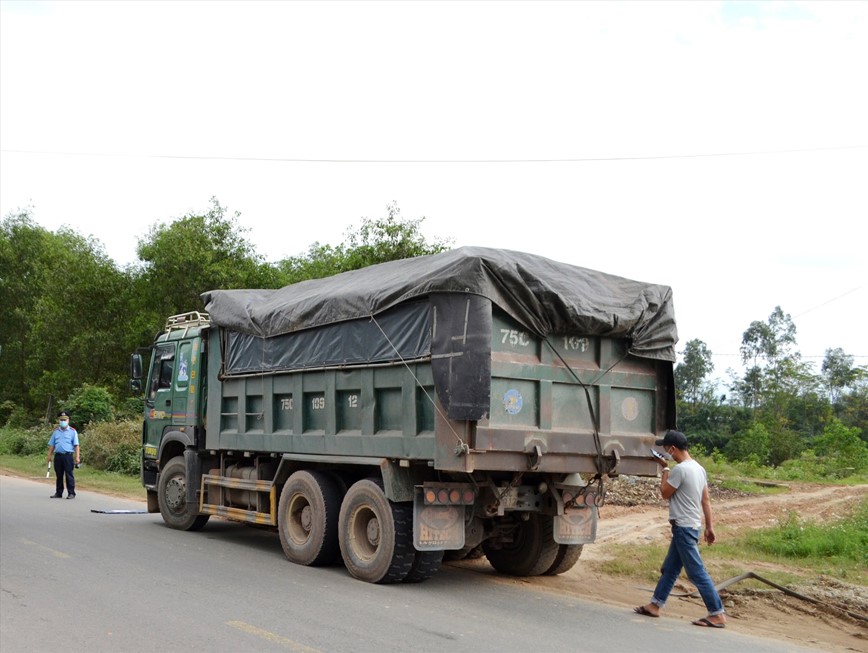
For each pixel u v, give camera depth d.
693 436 59.19
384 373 8.75
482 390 7.69
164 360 13.48
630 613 7.91
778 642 7.05
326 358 9.58
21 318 43.59
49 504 15.96
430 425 8.20
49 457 17.91
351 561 9.03
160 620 6.75
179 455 13.26
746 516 16.83
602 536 13.41
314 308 9.70
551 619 7.43
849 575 10.27
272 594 7.98
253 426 11.05
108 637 6.19
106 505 16.30
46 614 6.85
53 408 40.50
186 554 10.30
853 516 15.63
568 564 9.62
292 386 10.16
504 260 8.16
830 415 61.88
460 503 8.51
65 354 34.56
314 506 9.65
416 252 27.05
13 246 45.19
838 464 37.75
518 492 8.89
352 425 9.25
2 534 11.38
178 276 30.19
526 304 8.22
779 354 76.06
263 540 11.96
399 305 8.61
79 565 9.15
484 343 7.78
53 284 36.44
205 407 12.37
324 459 9.52
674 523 7.75
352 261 27.11
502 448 7.95
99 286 34.12
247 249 31.59
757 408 64.75
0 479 21.89
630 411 9.20
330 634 6.50
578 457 8.64
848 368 67.62
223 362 11.71
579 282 8.80
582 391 8.78
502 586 9.05
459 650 6.19
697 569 7.60
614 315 8.73
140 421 26.77
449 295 8.02
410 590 8.52
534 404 8.36
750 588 9.12
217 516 11.83
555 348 8.55
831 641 7.25
